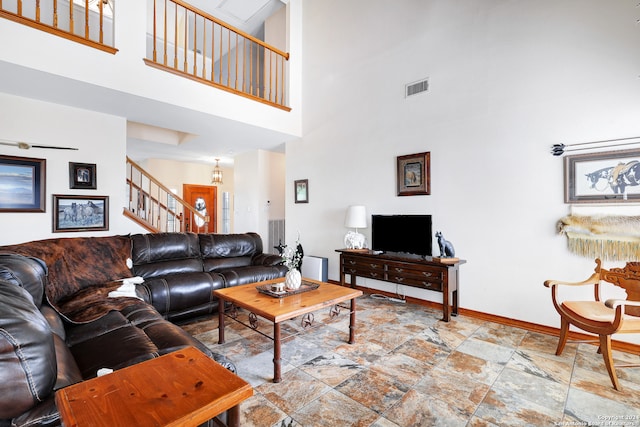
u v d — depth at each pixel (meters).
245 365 2.21
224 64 7.20
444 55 3.49
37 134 3.40
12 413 0.74
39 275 1.71
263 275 3.64
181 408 0.69
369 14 4.24
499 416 1.67
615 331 1.91
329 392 1.88
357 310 3.49
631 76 2.42
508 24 3.03
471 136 3.28
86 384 0.78
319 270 4.57
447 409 1.73
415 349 2.48
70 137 3.62
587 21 2.60
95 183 3.80
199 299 3.08
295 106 5.06
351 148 4.45
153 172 7.52
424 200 3.66
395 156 3.94
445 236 3.47
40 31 2.69
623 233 2.43
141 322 1.89
